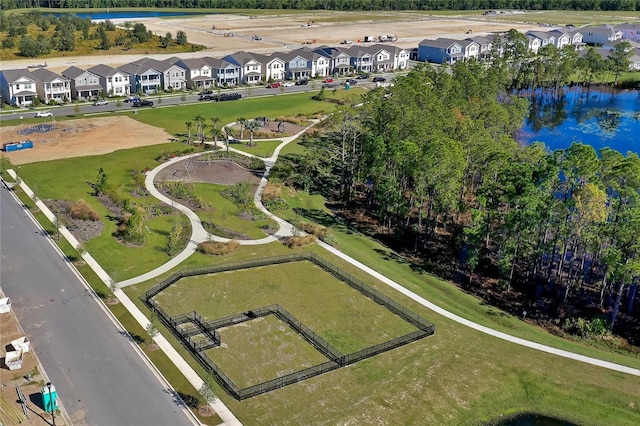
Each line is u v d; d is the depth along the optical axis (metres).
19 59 182.38
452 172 77.88
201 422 46.81
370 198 94.88
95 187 93.12
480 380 55.06
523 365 57.50
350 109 113.75
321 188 100.94
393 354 57.53
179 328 59.09
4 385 49.50
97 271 69.12
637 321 67.81
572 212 69.38
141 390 49.88
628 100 175.88
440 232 86.69
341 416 48.91
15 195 89.44
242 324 61.03
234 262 73.00
